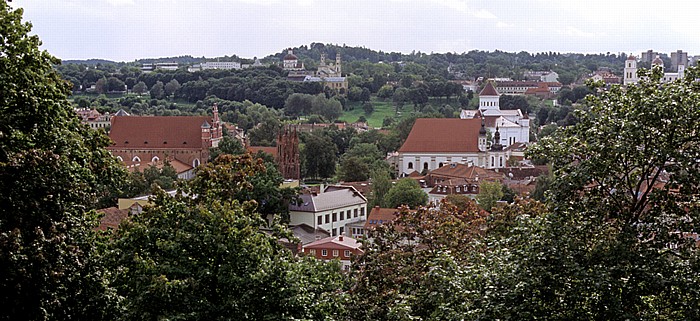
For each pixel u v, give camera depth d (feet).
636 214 127.95
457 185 612.29
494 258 134.31
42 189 124.16
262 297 150.10
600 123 129.18
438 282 150.92
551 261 122.52
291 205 468.75
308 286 159.02
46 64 156.46
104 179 165.07
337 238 370.73
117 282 148.36
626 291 119.34
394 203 543.39
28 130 140.97
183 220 156.97
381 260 180.65
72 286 124.88
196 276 146.92
